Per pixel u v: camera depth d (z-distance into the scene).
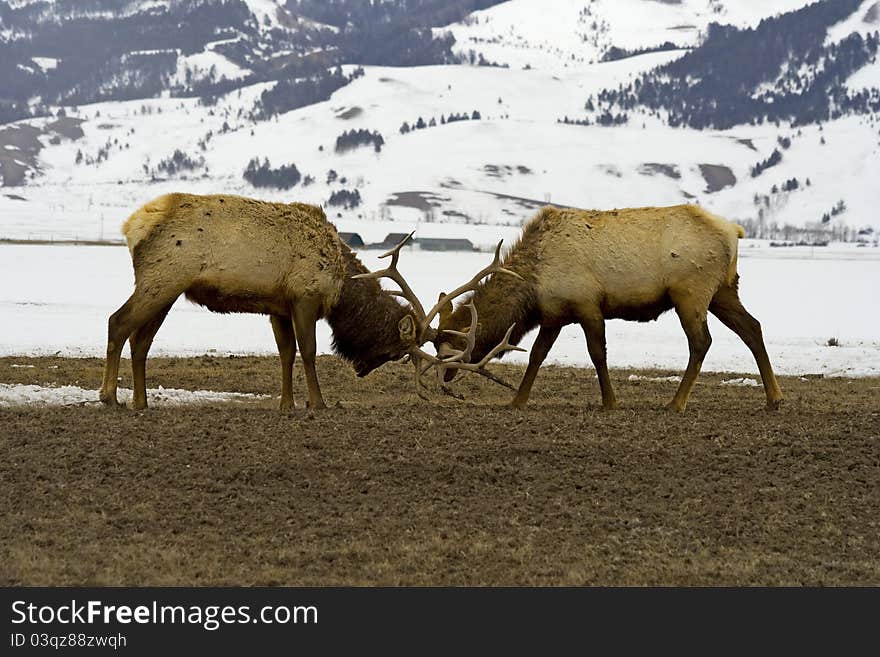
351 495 51.00
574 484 52.81
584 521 48.84
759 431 60.84
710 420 64.19
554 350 115.94
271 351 113.12
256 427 59.44
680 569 43.81
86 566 42.59
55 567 42.41
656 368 103.69
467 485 52.34
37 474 51.78
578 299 69.38
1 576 41.47
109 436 56.84
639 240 68.62
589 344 69.88
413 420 62.12
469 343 69.25
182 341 119.19
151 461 53.53
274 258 65.81
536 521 48.75
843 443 58.41
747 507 50.81
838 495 52.25
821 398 81.00
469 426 60.62
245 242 65.00
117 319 64.38
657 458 55.78
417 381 70.12
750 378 96.12
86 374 89.19
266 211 66.06
